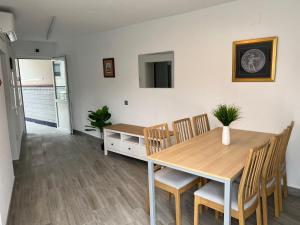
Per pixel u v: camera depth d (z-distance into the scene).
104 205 2.73
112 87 4.94
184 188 2.21
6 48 4.21
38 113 8.02
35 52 6.28
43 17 3.66
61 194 3.02
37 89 7.79
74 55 5.86
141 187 3.16
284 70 2.72
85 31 4.86
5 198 2.49
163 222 2.38
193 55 3.50
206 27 3.29
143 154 3.88
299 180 2.80
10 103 4.21
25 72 8.20
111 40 4.75
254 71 2.93
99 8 3.26
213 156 2.11
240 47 3.00
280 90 2.78
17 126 4.88
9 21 3.16
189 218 2.44
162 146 2.71
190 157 2.09
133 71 4.43
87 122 5.87
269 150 1.99
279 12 2.67
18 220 2.48
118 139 4.26
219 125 3.35
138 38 4.22
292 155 2.80
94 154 4.61
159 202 2.77
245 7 2.91
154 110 4.19
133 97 4.53
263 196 2.09
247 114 3.07
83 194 3.00
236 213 1.79
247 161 1.68
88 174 3.63
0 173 2.32
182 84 3.71
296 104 2.69
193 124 3.05
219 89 3.28
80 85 5.86
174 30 3.68
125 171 3.71
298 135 2.72
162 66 3.96
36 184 3.32
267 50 2.79
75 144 5.33
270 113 2.88
